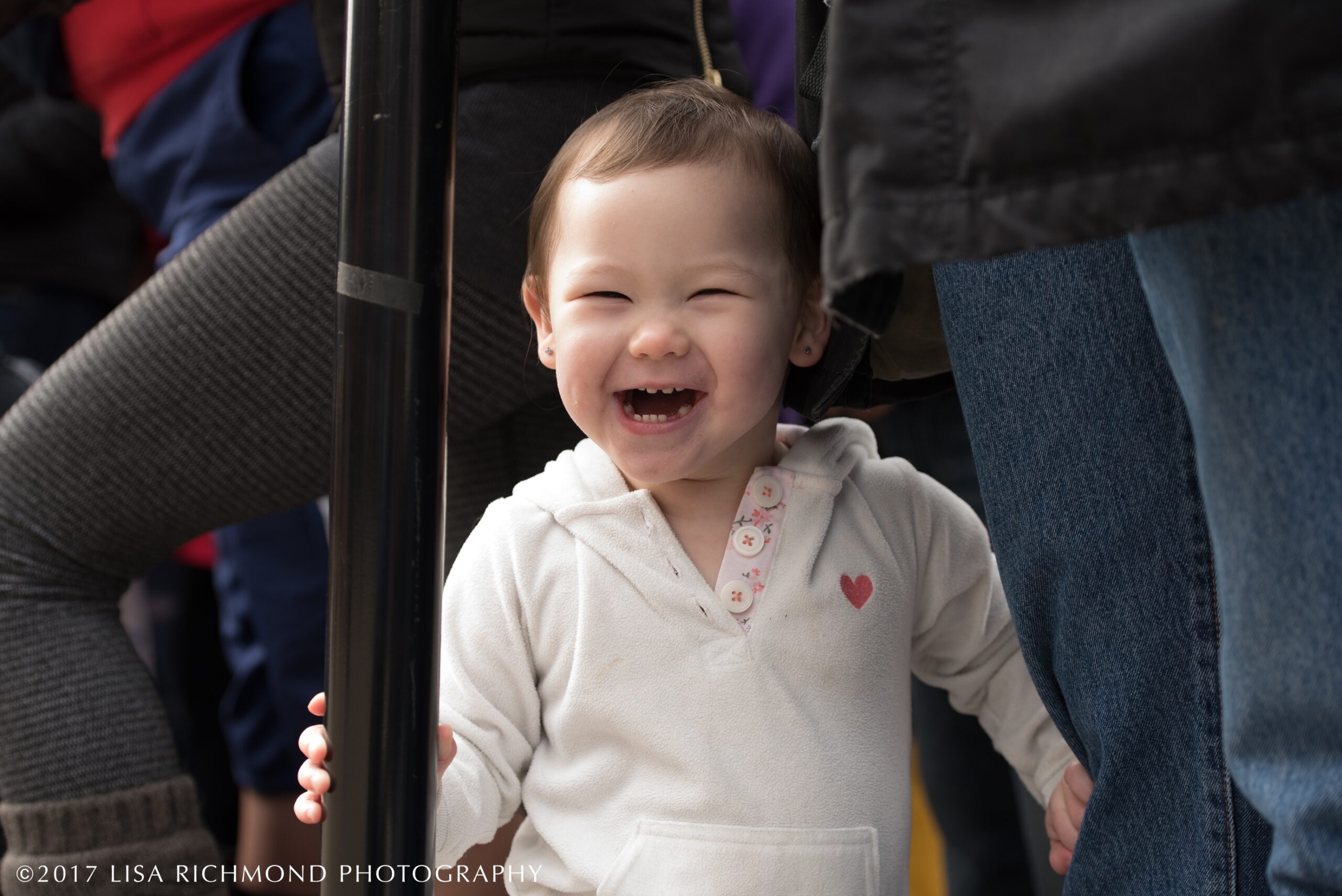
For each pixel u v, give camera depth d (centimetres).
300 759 213
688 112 104
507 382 119
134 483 117
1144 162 58
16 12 131
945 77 62
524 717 106
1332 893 65
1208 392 66
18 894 117
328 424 115
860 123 63
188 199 171
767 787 98
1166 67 57
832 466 107
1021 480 90
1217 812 84
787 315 102
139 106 172
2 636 116
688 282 98
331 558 84
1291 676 64
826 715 101
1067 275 87
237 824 253
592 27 119
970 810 187
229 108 166
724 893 97
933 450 182
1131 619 87
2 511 118
